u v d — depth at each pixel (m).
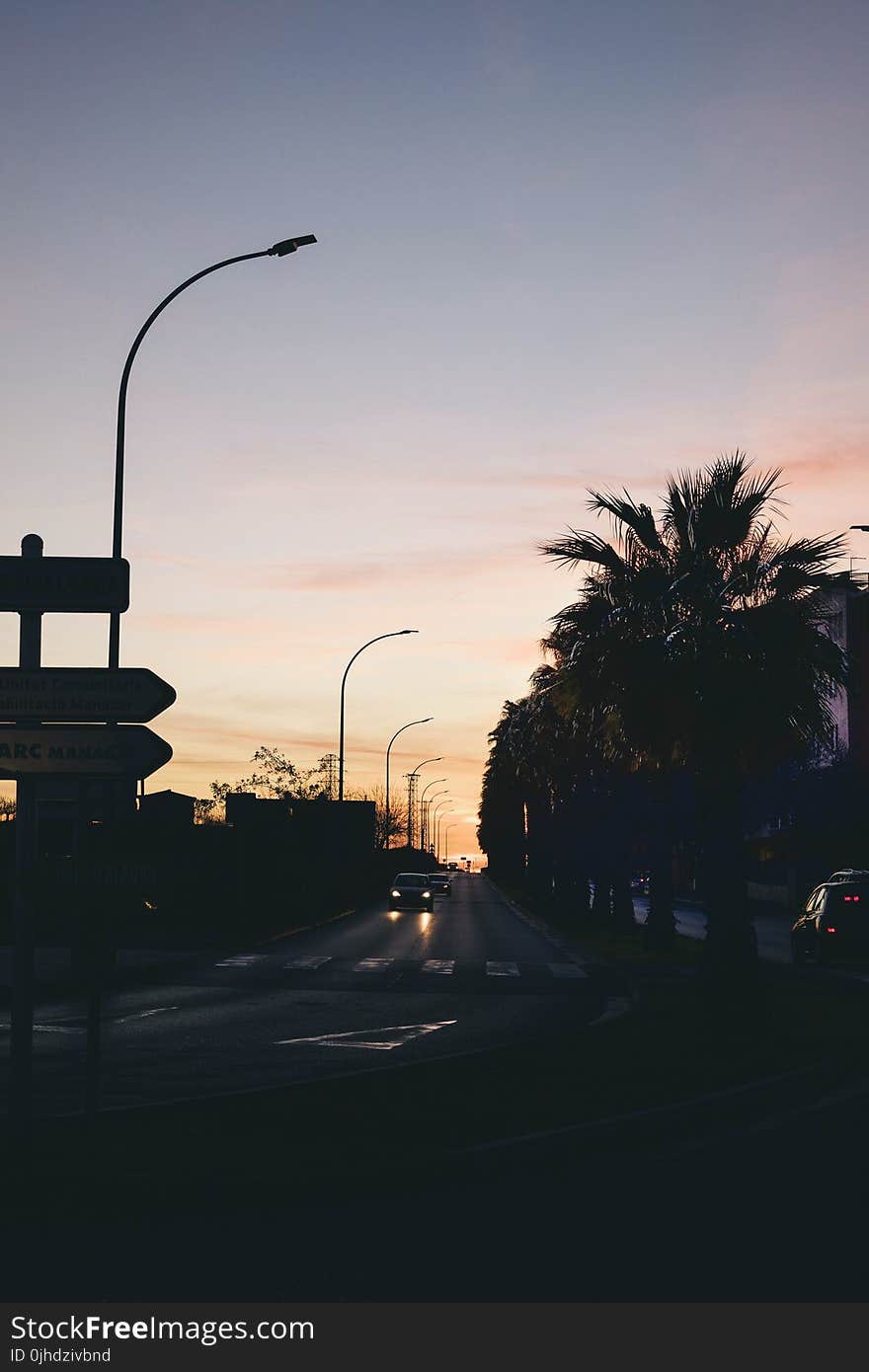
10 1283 6.49
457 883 155.75
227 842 54.72
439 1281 6.50
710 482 21.56
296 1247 7.14
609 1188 8.59
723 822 19.06
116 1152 8.88
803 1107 11.99
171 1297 6.29
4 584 9.23
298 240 19.86
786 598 20.97
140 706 9.09
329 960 32.69
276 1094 11.44
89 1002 9.33
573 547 21.61
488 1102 11.12
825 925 30.83
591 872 52.75
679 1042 15.57
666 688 19.95
